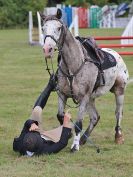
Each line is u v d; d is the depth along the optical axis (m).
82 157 10.31
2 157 10.38
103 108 15.92
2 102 17.02
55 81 10.60
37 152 10.28
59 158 10.23
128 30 32.66
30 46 37.75
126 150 11.02
